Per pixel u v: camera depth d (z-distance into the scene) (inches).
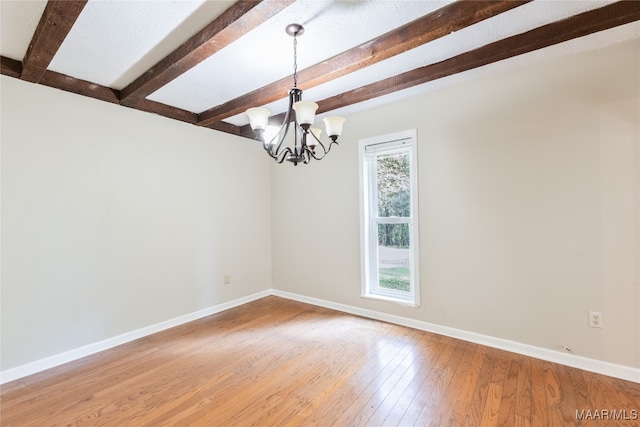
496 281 101.0
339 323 124.5
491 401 73.0
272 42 78.0
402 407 71.7
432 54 86.6
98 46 78.8
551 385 79.0
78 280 99.2
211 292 139.2
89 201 102.0
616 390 76.4
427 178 114.2
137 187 114.5
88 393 78.7
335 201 141.2
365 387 79.7
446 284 111.0
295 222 157.1
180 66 82.0
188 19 68.1
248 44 78.7
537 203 93.7
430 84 105.3
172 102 118.1
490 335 102.4
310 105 68.1
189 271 131.0
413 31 70.7
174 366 91.6
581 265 87.4
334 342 106.6
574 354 88.4
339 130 79.9
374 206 132.3
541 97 92.5
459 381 81.6
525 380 81.5
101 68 90.7
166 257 123.2
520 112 96.0
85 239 101.0
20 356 87.5
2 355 84.7
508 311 99.0
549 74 91.0
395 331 115.5
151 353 100.3
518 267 97.1
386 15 68.2
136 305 113.6
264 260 165.3
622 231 82.0
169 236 124.3
